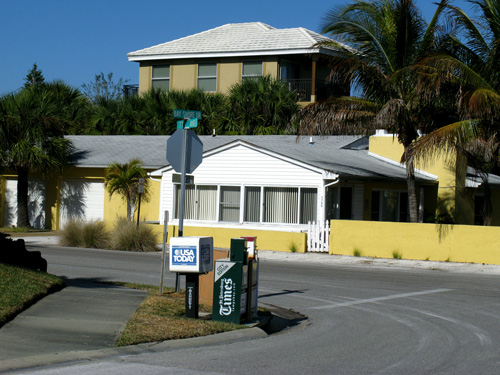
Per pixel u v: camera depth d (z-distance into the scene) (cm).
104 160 3080
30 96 2983
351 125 2184
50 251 2167
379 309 1211
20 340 828
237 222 2512
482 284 1568
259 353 838
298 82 3997
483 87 1936
